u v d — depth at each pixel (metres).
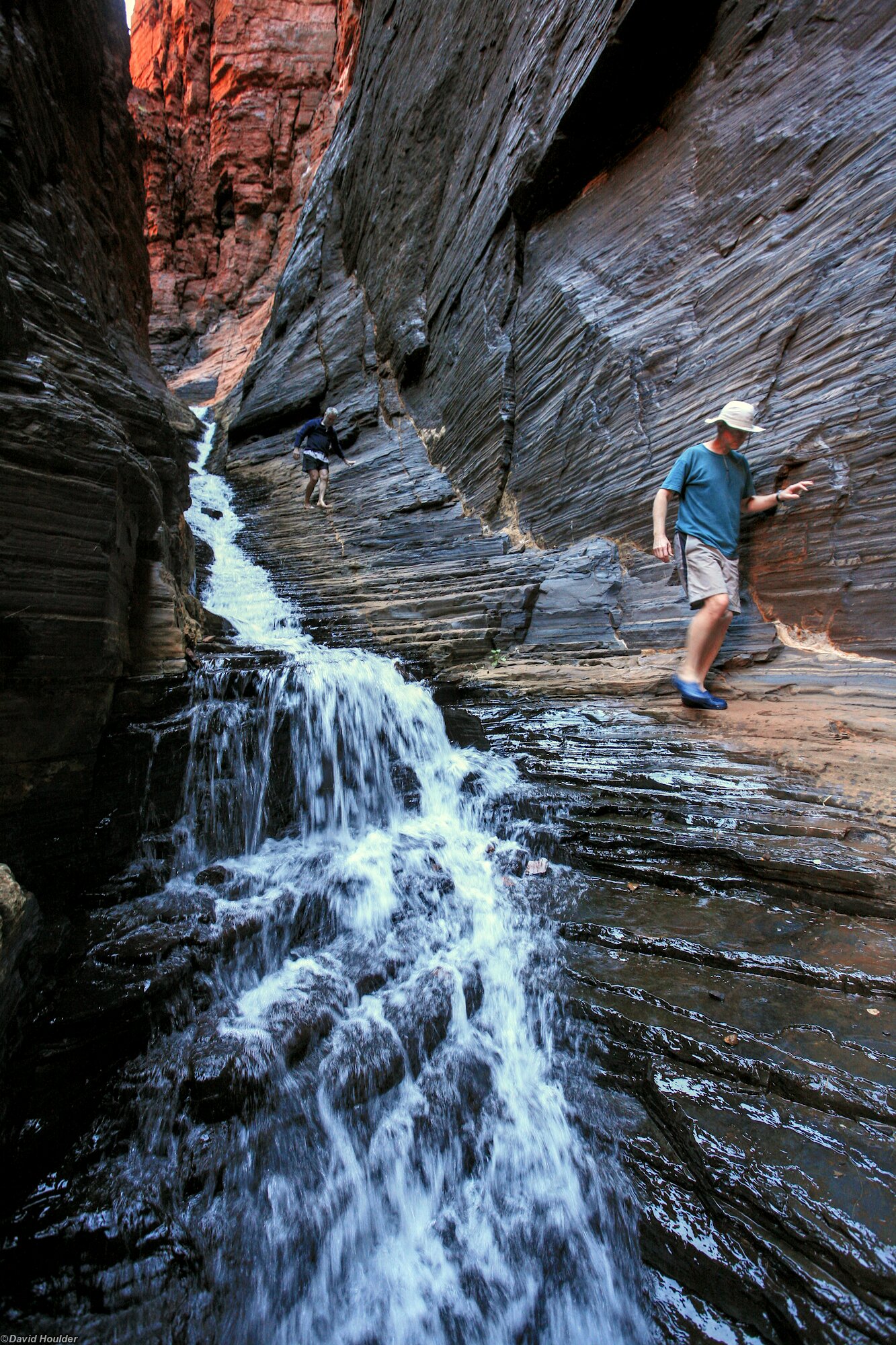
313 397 13.06
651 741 4.16
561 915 2.85
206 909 2.71
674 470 4.55
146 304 10.27
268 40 21.78
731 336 5.38
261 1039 2.20
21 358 2.87
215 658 4.11
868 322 4.37
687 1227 1.71
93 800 2.81
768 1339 1.51
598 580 6.14
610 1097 2.10
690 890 2.91
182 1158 1.90
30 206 4.22
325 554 8.92
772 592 4.84
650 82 6.38
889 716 3.78
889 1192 1.59
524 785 3.94
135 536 3.55
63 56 5.86
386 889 3.11
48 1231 1.70
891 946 2.34
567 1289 1.78
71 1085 1.98
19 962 2.02
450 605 6.67
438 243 10.59
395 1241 1.95
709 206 5.84
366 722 4.10
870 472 4.26
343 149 14.71
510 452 8.15
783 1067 1.93
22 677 2.45
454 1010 2.44
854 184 4.62
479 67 9.51
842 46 4.88
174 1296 1.65
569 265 7.42
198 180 22.56
